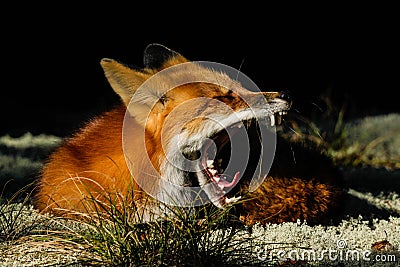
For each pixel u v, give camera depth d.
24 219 10.81
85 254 8.77
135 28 31.25
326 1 32.00
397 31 33.16
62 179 11.11
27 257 9.08
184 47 30.95
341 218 12.14
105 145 10.96
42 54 32.06
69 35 31.92
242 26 31.14
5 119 29.02
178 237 8.70
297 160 12.02
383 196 14.91
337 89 32.03
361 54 32.75
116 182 10.51
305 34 31.73
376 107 32.44
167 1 31.05
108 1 31.34
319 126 24.70
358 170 19.03
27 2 31.70
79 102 31.70
